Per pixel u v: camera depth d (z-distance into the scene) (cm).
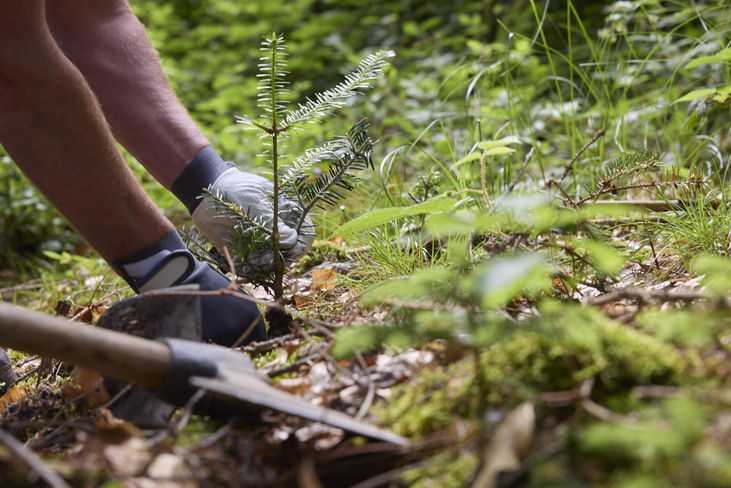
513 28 500
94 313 203
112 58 174
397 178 299
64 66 135
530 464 92
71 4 173
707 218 192
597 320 112
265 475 107
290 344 149
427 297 124
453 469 99
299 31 671
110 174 142
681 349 111
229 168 179
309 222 183
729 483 78
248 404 115
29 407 138
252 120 162
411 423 112
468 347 109
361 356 136
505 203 105
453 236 179
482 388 106
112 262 150
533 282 127
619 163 169
